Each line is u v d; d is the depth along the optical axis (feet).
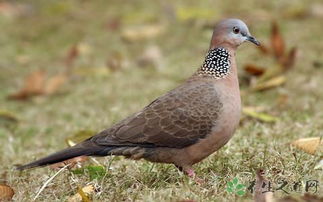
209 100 28.27
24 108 48.08
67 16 63.46
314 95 43.27
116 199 26.55
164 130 27.91
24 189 29.22
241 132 35.60
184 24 59.41
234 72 29.32
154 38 57.77
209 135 28.17
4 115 44.62
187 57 53.31
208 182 27.78
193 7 62.18
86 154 27.63
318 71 47.60
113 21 60.75
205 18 59.06
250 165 29.27
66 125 43.01
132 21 61.16
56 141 39.68
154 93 46.98
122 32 59.06
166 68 51.80
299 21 57.31
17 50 57.82
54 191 28.43
